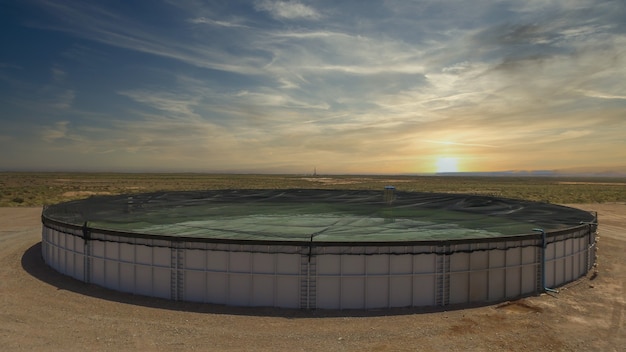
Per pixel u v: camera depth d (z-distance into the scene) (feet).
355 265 53.31
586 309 53.47
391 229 70.33
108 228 67.87
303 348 41.55
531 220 78.28
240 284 54.19
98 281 62.18
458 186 454.40
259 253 53.78
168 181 500.74
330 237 62.23
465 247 55.77
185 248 55.47
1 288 60.49
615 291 61.62
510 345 42.60
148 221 77.15
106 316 49.67
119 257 59.72
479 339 44.04
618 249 94.43
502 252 58.08
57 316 49.47
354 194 135.64
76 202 105.29
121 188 330.13
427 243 54.13
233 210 95.61
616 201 236.43
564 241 65.98
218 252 54.54
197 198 121.29
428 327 47.32
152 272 57.26
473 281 56.44
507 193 304.50
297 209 98.37
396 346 42.22
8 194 237.86
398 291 53.93
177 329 45.96
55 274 68.23
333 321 49.11
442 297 54.75
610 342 43.55
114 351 40.19
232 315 50.70
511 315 51.29
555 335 45.16
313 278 53.06
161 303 54.80
